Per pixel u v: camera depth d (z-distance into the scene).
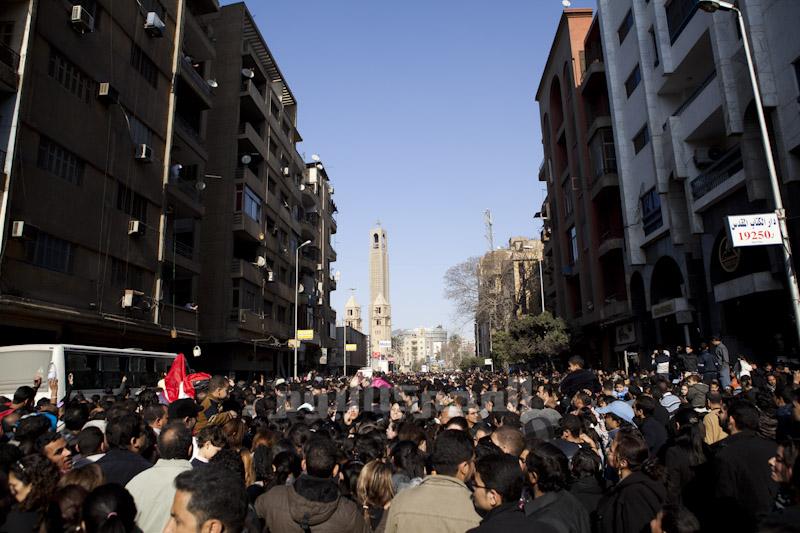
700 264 21.59
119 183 21.23
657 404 8.07
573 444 5.39
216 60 35.44
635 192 26.97
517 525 2.96
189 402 5.66
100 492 2.88
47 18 17.34
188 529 2.41
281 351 42.69
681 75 22.89
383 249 175.62
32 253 16.67
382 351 152.38
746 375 11.84
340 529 3.74
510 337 37.28
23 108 16.20
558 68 40.97
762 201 17.09
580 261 36.75
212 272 32.47
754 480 4.10
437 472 3.82
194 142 28.08
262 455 5.43
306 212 53.12
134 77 22.20
